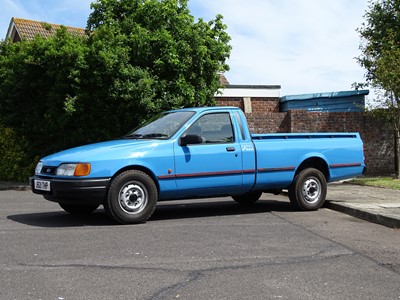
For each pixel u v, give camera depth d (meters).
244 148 8.39
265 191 9.82
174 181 7.80
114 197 7.31
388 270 5.08
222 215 8.55
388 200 9.81
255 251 5.79
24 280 4.56
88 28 16.17
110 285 4.45
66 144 15.26
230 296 4.19
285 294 4.26
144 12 15.52
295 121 15.80
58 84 14.30
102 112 14.94
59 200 7.39
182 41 15.24
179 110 8.70
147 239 6.36
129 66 14.45
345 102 18.72
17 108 15.94
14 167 15.63
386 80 14.05
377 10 17.05
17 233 6.67
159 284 4.49
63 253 5.57
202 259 5.39
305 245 6.14
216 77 16.53
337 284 4.57
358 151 9.68
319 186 9.22
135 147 7.59
